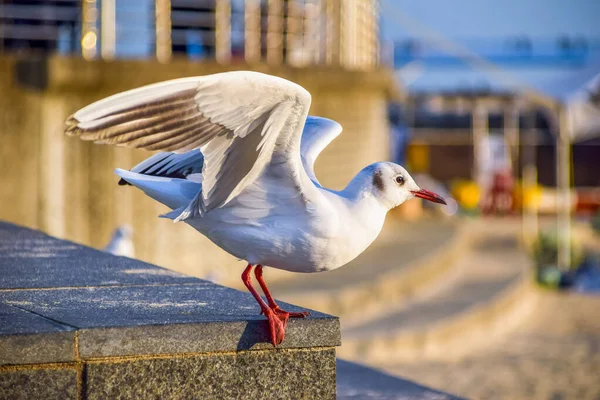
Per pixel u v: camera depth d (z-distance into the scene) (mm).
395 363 12453
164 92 4109
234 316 4711
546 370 12680
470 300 15898
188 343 4453
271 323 4508
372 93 18594
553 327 16344
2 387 4172
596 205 34281
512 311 16938
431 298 15992
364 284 14250
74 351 4270
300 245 4508
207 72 14242
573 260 23172
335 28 17219
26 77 13250
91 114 3984
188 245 14195
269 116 4254
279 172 4445
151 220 13922
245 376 4555
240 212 4523
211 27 15508
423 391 7547
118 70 13578
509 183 32906
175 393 4445
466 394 11109
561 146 24953
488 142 33438
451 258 19594
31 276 6102
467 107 32312
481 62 22281
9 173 13141
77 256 7059
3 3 14234
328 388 4688
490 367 12727
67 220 13625
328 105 16891
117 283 5836
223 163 4367
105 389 4328
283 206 4508
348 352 12344
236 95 4176
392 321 13719
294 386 4641
